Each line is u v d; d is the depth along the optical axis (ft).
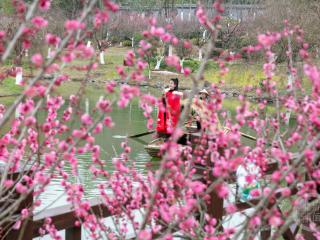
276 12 66.33
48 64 5.49
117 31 119.65
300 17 59.00
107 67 100.94
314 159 6.62
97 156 8.50
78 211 8.24
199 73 6.35
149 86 87.97
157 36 6.43
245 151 8.06
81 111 7.36
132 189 10.09
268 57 9.50
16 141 7.45
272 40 6.18
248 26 89.04
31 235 9.12
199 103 9.25
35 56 5.39
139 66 6.20
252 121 9.81
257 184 9.91
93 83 80.12
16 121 8.57
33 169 8.80
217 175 6.09
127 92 5.76
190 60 90.89
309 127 6.97
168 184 8.29
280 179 6.01
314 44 53.62
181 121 6.21
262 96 9.91
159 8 122.52
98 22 5.92
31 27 5.74
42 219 9.37
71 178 25.04
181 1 141.79
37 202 7.30
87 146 7.02
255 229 7.02
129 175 10.68
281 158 6.64
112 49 132.87
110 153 36.65
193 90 6.33
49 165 7.04
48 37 5.53
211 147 9.20
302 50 7.86
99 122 6.37
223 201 12.25
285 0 63.93
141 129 49.52
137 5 130.72
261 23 76.43
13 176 8.57
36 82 5.90
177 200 8.08
